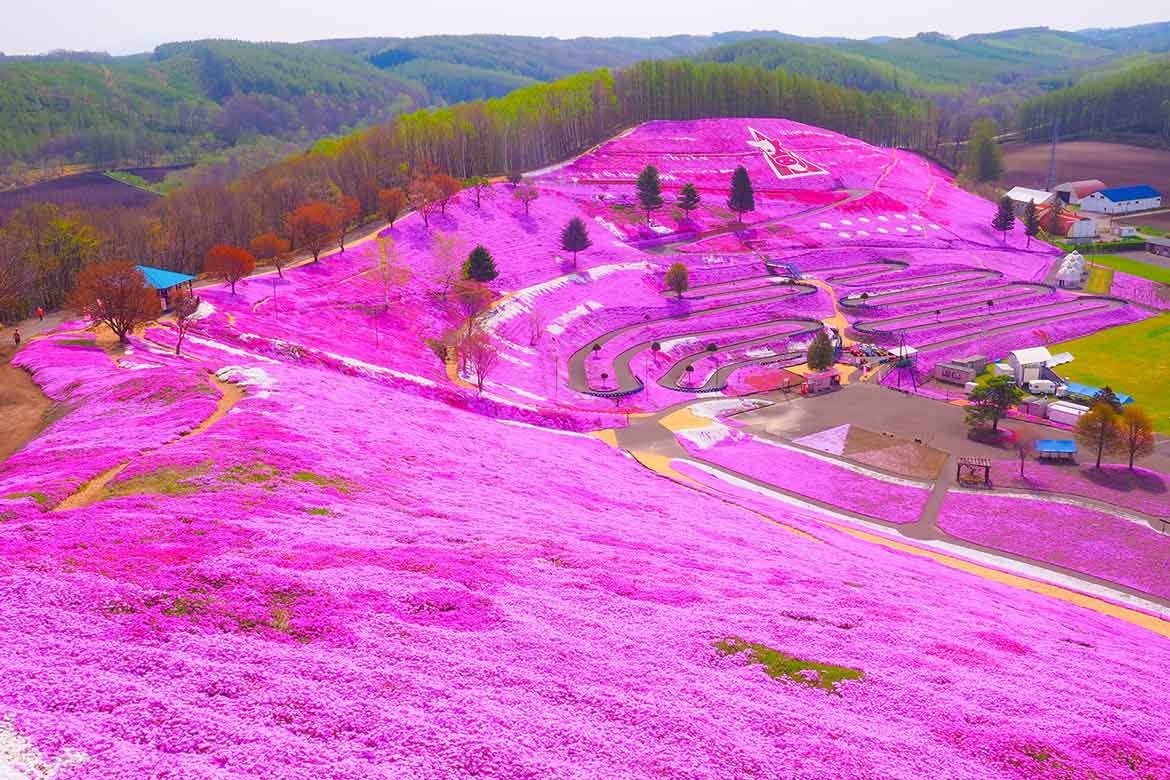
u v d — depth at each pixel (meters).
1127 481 93.06
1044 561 77.19
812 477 94.81
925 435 108.62
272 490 45.97
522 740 24.30
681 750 25.20
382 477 53.78
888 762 25.97
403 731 23.88
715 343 146.62
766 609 39.28
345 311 126.81
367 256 155.00
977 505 88.00
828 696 30.73
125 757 20.66
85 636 26.75
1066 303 179.50
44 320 106.94
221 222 171.88
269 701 24.61
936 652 37.12
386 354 113.75
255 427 57.72
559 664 29.92
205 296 116.00
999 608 51.97
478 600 34.38
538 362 131.12
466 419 82.50
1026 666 37.31
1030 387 132.62
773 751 25.86
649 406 117.25
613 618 35.34
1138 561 76.25
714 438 104.69
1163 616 65.56
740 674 31.70
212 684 25.08
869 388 129.00
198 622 29.09
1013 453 102.25
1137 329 166.50
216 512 40.94
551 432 94.94
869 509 87.38
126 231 160.25
